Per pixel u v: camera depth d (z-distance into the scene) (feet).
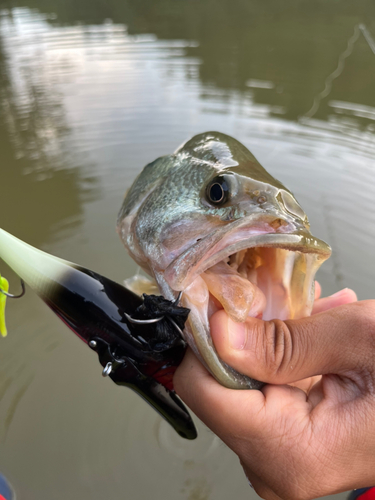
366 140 1.80
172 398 0.51
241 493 0.83
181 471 0.85
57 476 0.83
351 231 1.35
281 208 0.47
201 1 4.85
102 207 1.52
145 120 2.06
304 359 0.47
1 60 3.05
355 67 2.70
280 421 0.46
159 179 0.62
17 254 0.46
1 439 0.88
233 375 0.48
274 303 0.54
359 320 0.46
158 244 0.54
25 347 1.06
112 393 0.97
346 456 0.45
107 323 0.46
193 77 2.62
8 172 1.72
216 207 0.51
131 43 3.32
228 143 0.61
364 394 0.46
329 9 4.32
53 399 0.96
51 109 2.24
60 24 4.02
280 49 3.14
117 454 0.87
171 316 0.43
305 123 1.99
